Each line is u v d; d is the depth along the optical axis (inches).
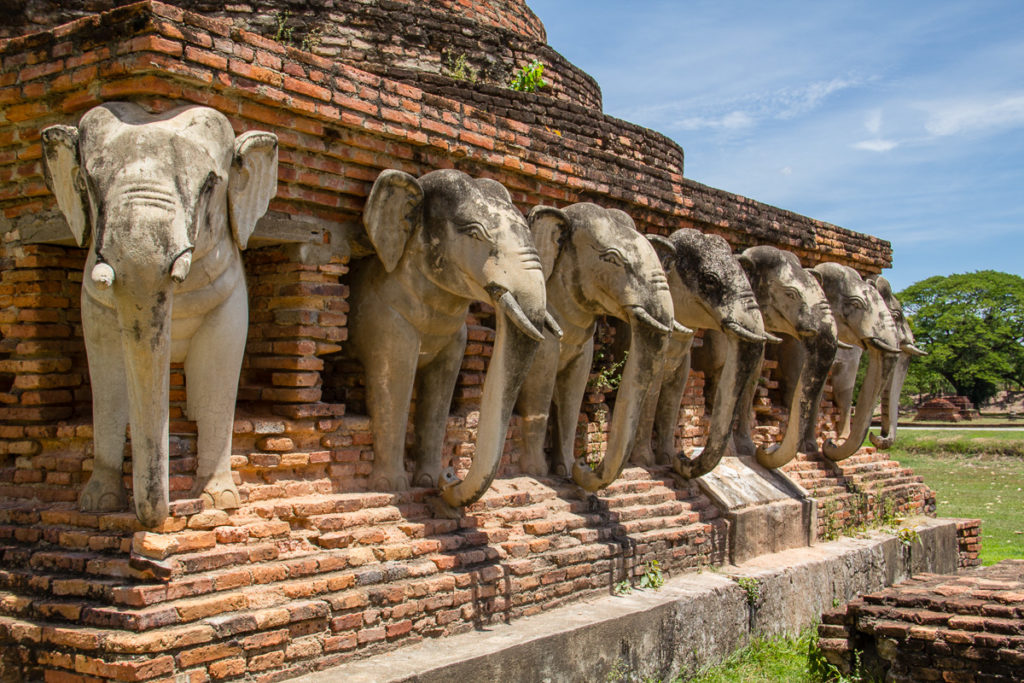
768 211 445.1
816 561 385.1
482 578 259.9
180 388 235.3
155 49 203.6
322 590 222.4
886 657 294.4
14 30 327.3
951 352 2023.9
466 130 283.0
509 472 312.7
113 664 184.2
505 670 238.8
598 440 357.4
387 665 221.8
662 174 377.1
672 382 379.2
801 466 457.4
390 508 256.1
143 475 195.0
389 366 262.1
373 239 253.1
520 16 502.0
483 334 304.7
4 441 236.7
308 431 247.6
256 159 217.8
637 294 293.0
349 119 246.7
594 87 501.0
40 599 202.8
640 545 320.2
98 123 199.0
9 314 241.8
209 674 195.6
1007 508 733.9
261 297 256.4
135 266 184.1
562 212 296.7
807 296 392.8
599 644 270.7
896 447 1201.4
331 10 393.1
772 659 330.3
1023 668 271.4
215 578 205.6
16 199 240.4
